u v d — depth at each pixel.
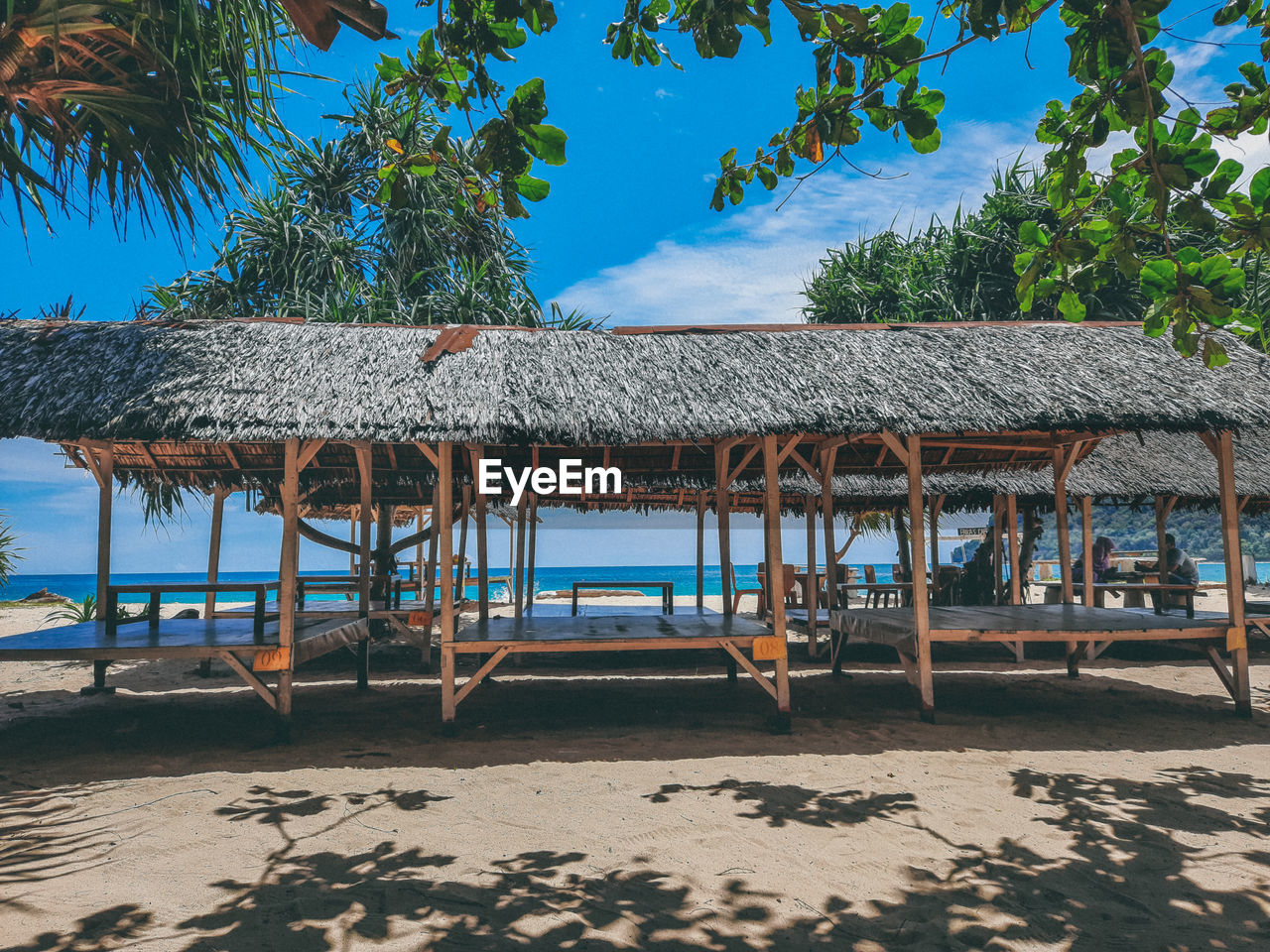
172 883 3.27
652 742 5.72
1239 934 2.85
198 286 11.41
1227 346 7.02
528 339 6.78
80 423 5.32
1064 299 2.66
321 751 5.45
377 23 2.21
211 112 4.65
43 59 4.08
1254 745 5.65
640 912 3.03
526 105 2.21
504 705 7.05
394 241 12.10
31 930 2.83
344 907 3.05
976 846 3.71
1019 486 9.73
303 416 5.48
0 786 4.62
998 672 8.82
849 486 10.60
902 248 15.12
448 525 5.96
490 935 2.84
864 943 2.80
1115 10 2.14
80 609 13.67
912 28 2.09
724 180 2.70
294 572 5.71
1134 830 3.91
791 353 6.72
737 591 12.06
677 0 2.26
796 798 4.42
